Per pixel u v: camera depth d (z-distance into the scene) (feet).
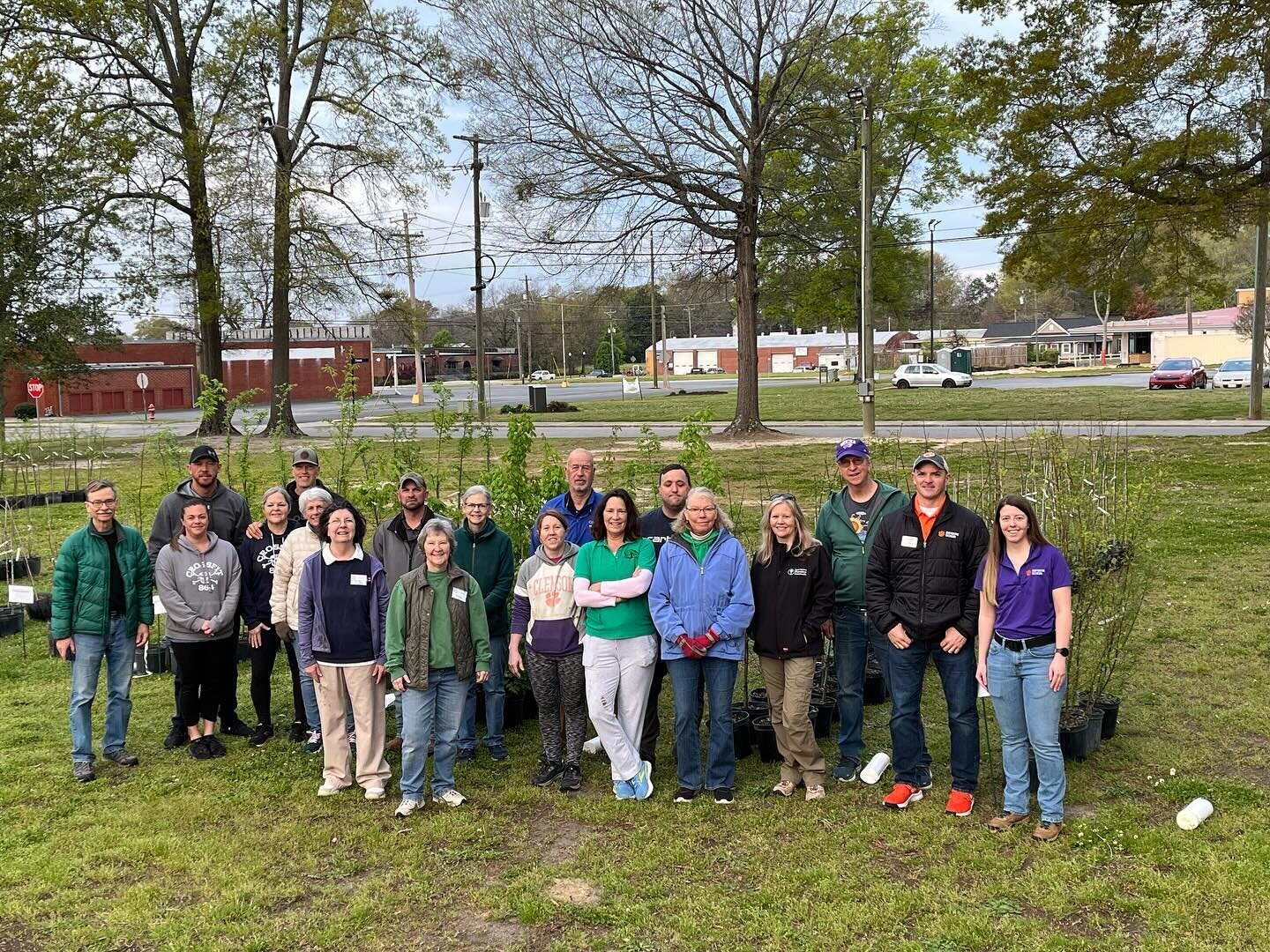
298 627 19.16
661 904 14.58
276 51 104.58
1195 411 96.68
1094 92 64.23
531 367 367.04
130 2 98.27
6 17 93.20
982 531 17.12
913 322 395.34
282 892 15.38
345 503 20.74
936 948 13.20
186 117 103.14
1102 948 12.98
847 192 91.71
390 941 13.96
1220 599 29.91
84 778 19.93
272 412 104.12
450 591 18.35
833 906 14.35
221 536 22.72
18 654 29.76
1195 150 61.11
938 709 22.97
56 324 93.61
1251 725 20.53
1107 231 67.10
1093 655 22.08
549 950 13.60
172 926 14.39
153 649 28.14
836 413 113.39
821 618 18.04
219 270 105.60
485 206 109.19
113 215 96.78
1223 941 12.96
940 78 130.00
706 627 17.88
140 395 210.18
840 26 84.38
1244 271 289.12
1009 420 95.40
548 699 19.33
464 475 48.01
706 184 85.25
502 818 17.94
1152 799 17.48
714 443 84.02
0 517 52.49
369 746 19.07
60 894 15.47
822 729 21.74
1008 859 15.52
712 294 107.55
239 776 20.18
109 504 20.44
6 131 90.68
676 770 20.07
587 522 20.97
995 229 69.05
